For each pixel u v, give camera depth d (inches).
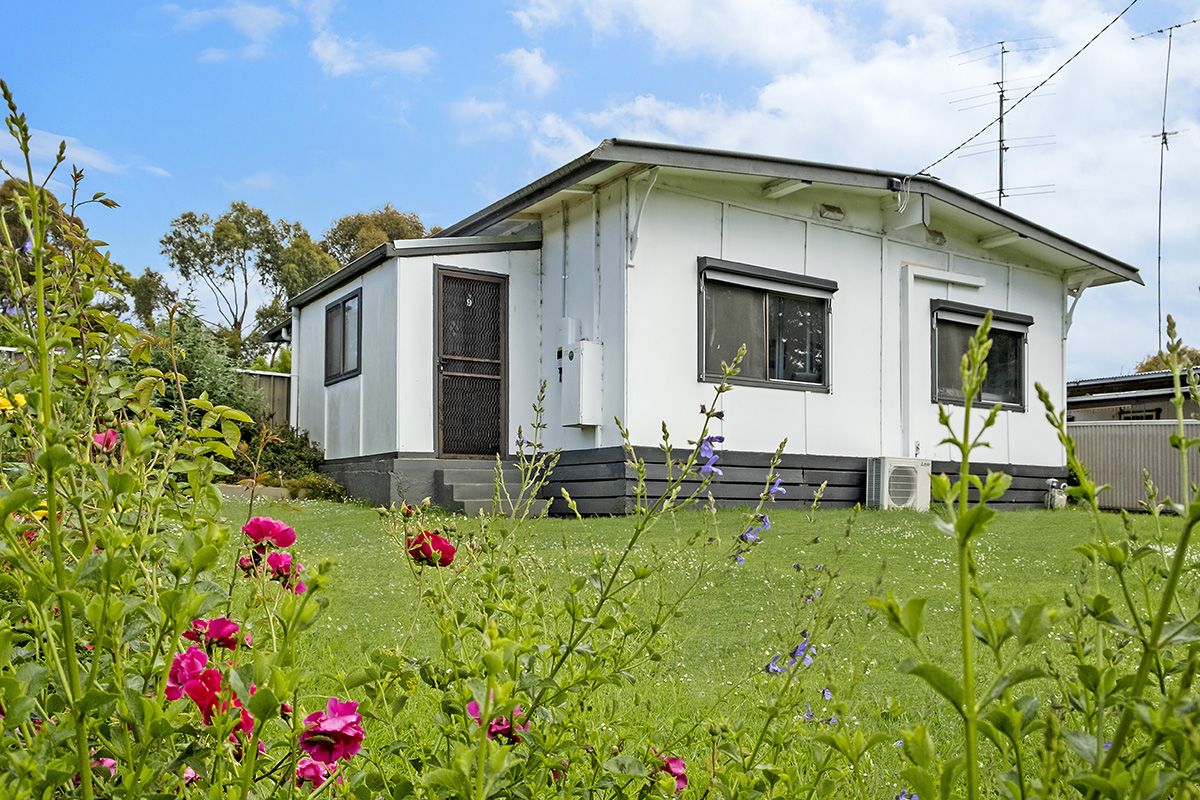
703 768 66.7
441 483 376.8
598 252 376.8
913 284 440.8
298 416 511.2
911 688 110.3
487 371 404.2
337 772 43.6
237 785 35.2
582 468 371.2
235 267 1524.4
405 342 390.3
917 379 440.8
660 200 369.7
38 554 44.0
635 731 67.2
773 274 394.6
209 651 46.0
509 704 33.1
